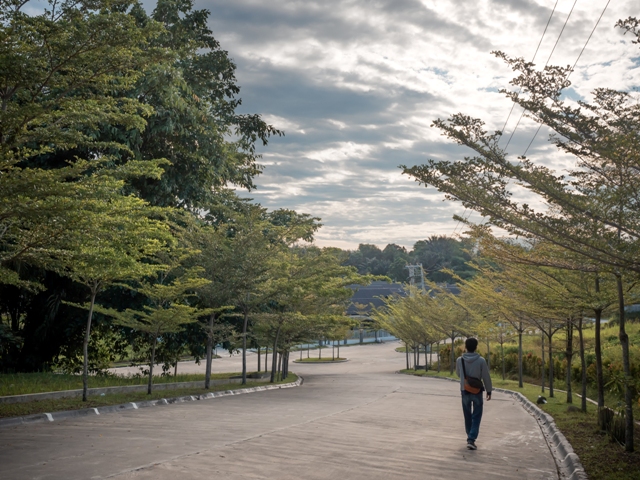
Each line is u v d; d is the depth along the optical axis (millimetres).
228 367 47750
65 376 20469
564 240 6762
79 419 11969
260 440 9398
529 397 18828
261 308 26016
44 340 23281
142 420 11844
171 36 21312
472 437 9109
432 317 35750
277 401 16609
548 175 6797
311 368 50750
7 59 9570
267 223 21891
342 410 14266
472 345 9547
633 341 26219
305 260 24516
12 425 10945
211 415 12797
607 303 10953
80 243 10609
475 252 20109
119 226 11109
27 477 6773
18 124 9875
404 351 69375
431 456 8477
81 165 10750
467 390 9289
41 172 9633
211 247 20719
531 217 6672
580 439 10031
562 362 26172
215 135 22031
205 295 20906
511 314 21469
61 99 10867
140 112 19453
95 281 14633
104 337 25172
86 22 10055
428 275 99438
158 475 6918
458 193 6887
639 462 7969
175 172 22250
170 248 18641
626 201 6379
